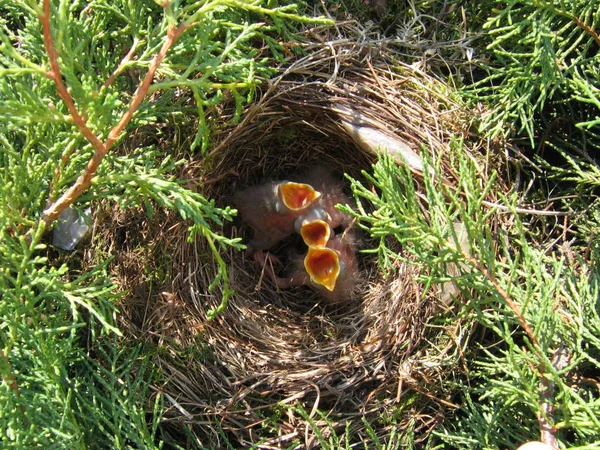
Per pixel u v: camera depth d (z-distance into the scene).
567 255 0.27
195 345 0.28
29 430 0.21
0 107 0.19
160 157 0.28
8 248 0.21
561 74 0.26
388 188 0.22
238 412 0.27
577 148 0.28
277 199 0.32
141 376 0.26
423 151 0.24
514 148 0.29
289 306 0.33
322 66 0.30
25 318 0.22
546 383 0.22
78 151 0.23
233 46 0.21
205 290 0.29
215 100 0.21
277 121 0.30
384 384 0.28
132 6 0.23
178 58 0.23
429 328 0.28
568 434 0.24
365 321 0.30
